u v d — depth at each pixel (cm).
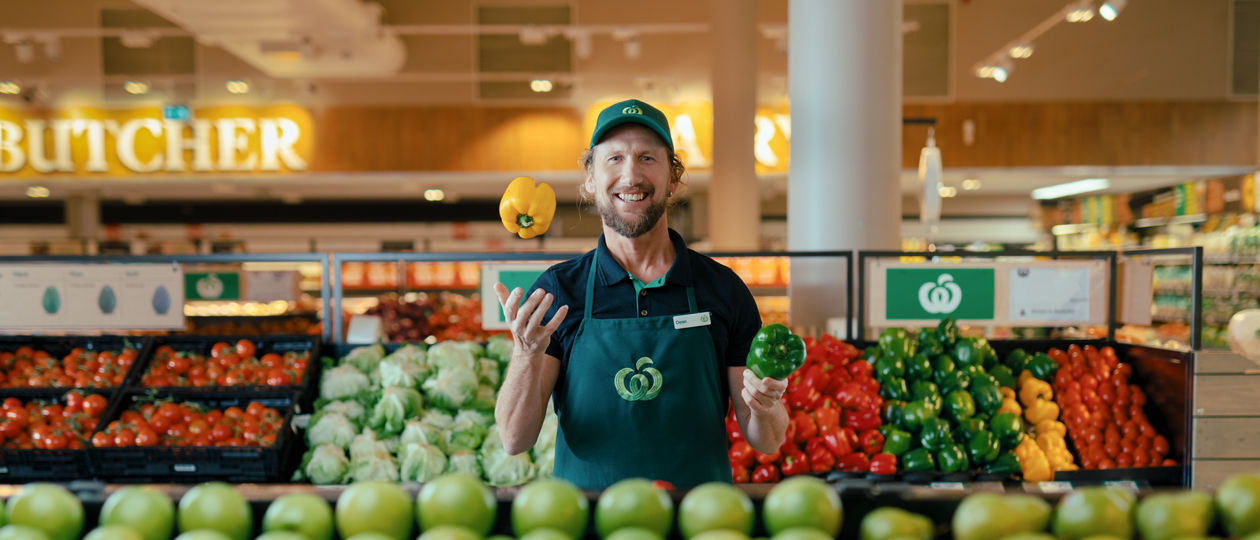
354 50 795
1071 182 1038
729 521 107
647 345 163
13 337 388
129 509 107
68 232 1123
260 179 930
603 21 973
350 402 350
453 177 949
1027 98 942
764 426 165
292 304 734
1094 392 368
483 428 342
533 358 150
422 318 564
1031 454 337
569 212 1123
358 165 941
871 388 346
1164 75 936
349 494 111
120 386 346
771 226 1148
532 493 112
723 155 824
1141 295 388
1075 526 104
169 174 918
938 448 324
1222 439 345
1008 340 402
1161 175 964
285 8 655
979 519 106
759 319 176
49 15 939
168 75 945
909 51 941
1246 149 935
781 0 958
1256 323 340
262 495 116
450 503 110
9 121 906
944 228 1168
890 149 450
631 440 160
